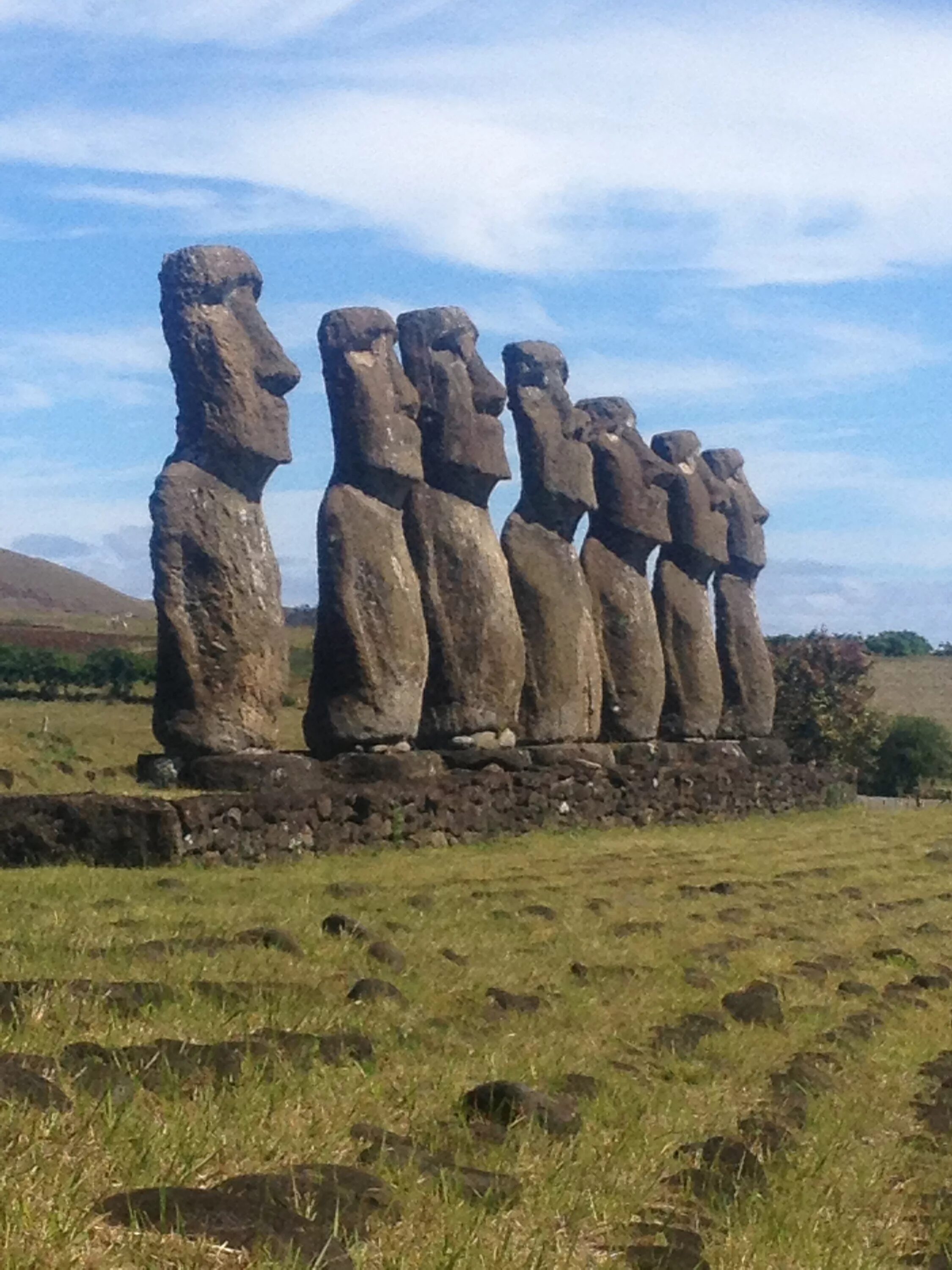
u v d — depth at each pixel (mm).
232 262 18156
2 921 10352
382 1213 5945
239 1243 5371
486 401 21516
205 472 17922
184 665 17625
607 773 23047
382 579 19422
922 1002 12141
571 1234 6234
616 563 25938
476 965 10758
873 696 54000
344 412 19719
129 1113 6316
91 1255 5086
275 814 15742
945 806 33844
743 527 31266
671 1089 8562
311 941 10570
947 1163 8195
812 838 23516
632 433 26438
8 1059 6531
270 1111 6730
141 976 8836
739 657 30891
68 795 14844
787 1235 6652
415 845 18031
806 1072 9328
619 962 11727
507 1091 7516
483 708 21094
